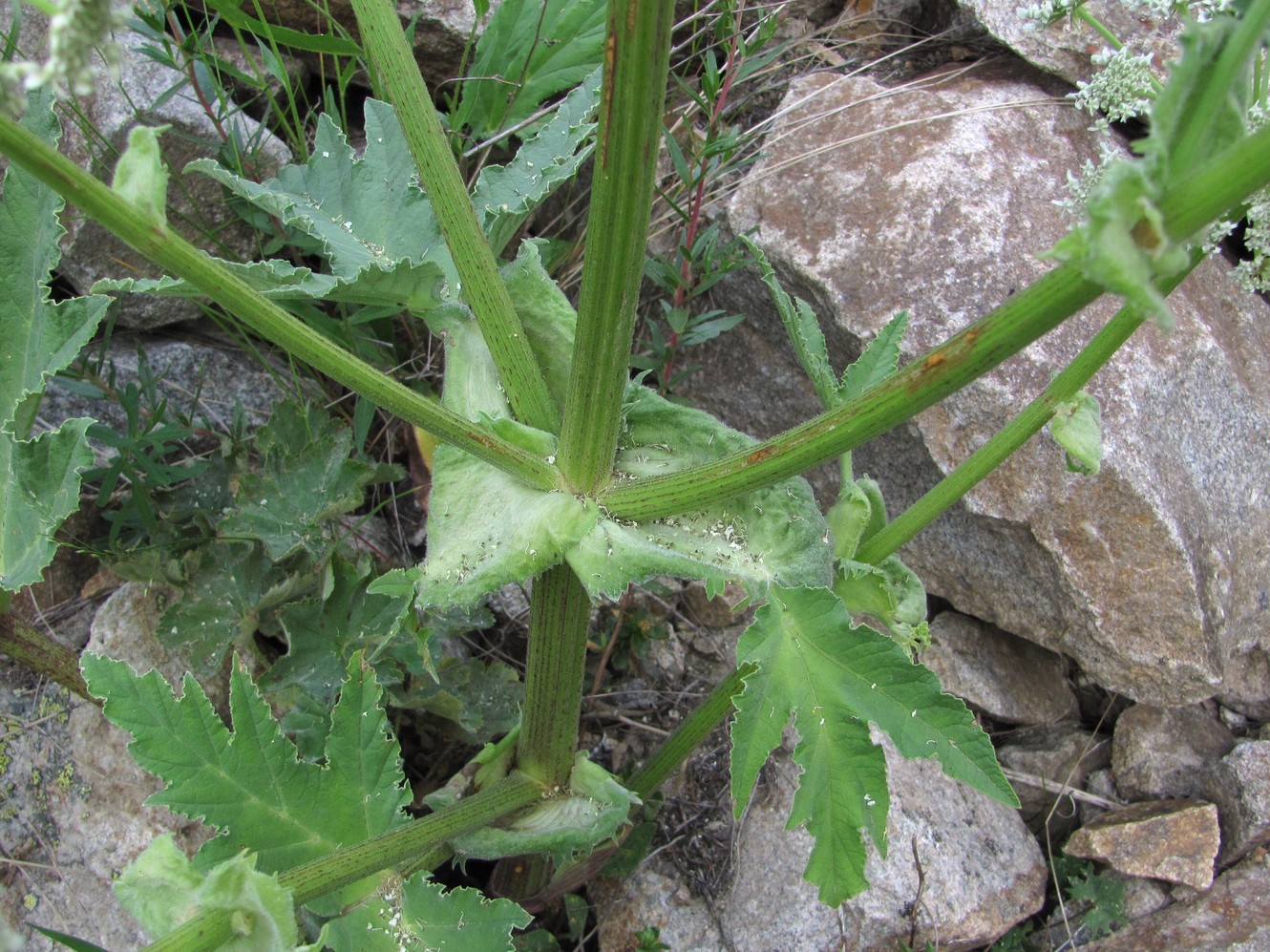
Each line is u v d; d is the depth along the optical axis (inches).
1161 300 8.4
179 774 14.1
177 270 10.9
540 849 17.3
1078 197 14.7
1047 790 25.7
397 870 16.4
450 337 16.7
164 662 21.6
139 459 21.5
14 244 16.1
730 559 15.1
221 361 25.3
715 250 25.5
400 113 14.6
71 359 15.7
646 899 23.0
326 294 15.5
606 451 14.6
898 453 24.8
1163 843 23.8
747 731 13.9
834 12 30.8
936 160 25.2
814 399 25.7
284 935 11.3
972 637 26.4
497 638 25.6
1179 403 23.7
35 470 14.9
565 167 17.8
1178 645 23.0
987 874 23.4
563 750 18.0
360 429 23.2
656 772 20.2
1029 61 26.6
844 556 17.6
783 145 26.9
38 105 15.9
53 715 21.2
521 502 15.1
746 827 23.5
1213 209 8.8
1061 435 15.6
